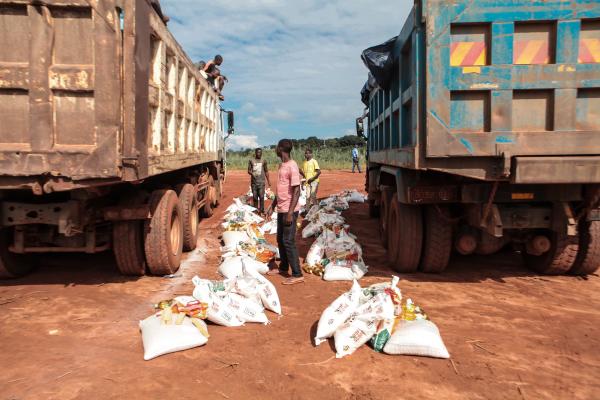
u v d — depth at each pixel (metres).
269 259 6.40
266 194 14.37
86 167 4.24
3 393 2.97
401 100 5.57
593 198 4.88
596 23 4.39
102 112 4.22
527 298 4.92
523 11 4.34
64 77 4.20
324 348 3.68
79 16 4.19
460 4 4.36
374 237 8.69
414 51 4.66
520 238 5.57
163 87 5.57
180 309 3.90
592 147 4.38
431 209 5.61
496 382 3.14
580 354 3.57
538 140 4.39
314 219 8.66
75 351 3.60
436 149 4.46
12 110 4.27
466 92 4.47
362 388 3.06
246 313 4.23
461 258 6.84
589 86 4.36
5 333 3.96
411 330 3.58
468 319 4.29
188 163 7.40
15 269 5.55
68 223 4.78
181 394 2.98
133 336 3.91
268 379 3.18
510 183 4.73
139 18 4.39
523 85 4.39
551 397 2.96
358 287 3.90
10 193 5.08
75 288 5.29
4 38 4.21
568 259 5.52
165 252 5.64
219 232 9.21
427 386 3.09
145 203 5.59
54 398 2.91
